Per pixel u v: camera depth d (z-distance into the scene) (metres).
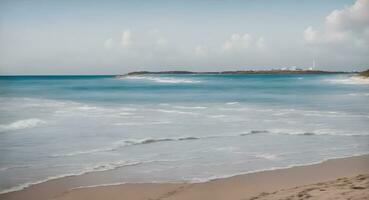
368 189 6.67
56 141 13.71
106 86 70.00
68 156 11.44
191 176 9.37
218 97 38.78
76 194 7.93
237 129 16.73
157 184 8.66
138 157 11.41
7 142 13.42
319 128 17.02
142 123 18.44
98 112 23.22
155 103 30.95
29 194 7.92
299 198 6.54
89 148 12.59
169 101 33.19
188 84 80.62
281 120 19.81
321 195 6.54
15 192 8.05
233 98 37.19
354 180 7.62
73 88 61.16
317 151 12.25
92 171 9.78
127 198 7.69
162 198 7.64
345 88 58.34
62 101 32.38
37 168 10.02
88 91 51.59
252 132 15.88
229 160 11.05
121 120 19.50
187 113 23.00
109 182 8.85
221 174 9.52
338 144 13.42
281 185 8.45
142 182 8.83
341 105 28.89
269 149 12.61
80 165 10.39
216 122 18.98
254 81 102.88
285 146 13.09
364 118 20.58
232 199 7.45
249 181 8.86
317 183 7.88
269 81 102.50
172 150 12.44
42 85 75.69
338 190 6.80
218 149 12.60
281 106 28.14
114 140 14.00
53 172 9.66
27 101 31.84
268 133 15.69
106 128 16.78
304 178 9.06
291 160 11.03
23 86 69.88
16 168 9.98
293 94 43.62
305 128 17.02
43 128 16.53
